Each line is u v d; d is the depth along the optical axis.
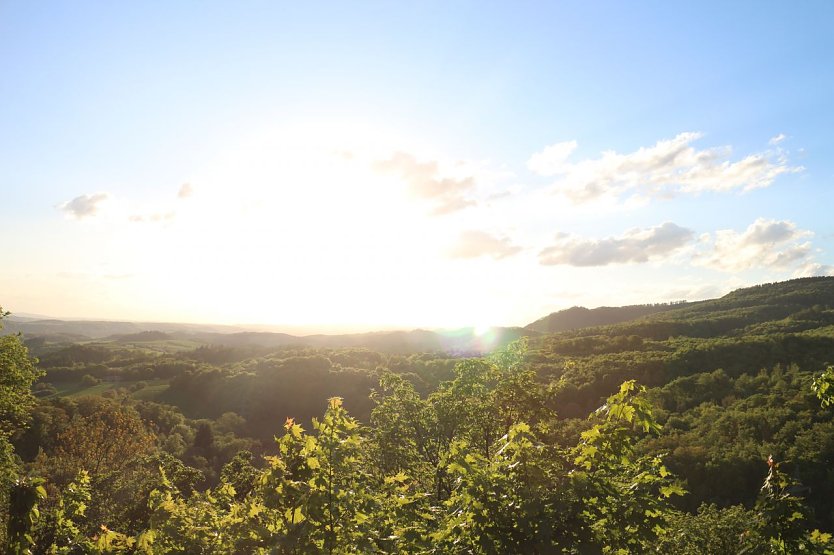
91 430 43.00
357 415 62.00
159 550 6.29
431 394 15.57
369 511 6.12
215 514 7.17
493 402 13.16
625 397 6.21
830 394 8.37
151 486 22.67
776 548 6.32
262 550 5.43
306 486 5.64
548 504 5.45
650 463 6.36
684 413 52.25
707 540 19.66
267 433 74.44
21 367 24.97
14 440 47.03
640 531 5.58
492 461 6.41
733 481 38.94
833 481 36.16
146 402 82.50
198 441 66.62
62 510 7.38
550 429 10.09
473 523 5.57
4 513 13.12
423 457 15.36
